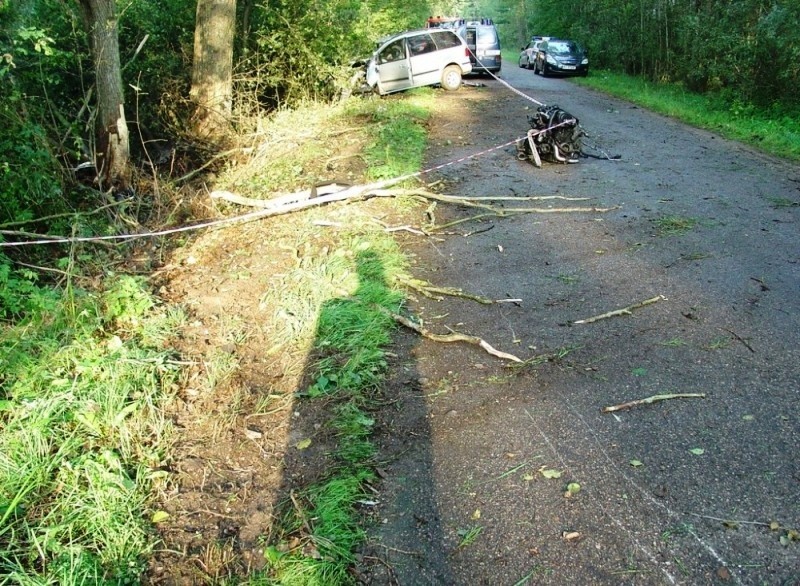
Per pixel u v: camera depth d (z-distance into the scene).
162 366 4.39
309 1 14.29
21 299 5.25
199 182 9.93
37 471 3.37
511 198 7.84
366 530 3.08
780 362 4.19
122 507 3.23
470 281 5.71
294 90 14.55
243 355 4.71
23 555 2.95
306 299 5.32
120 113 9.05
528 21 43.88
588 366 4.29
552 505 3.14
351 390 4.14
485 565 2.85
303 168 9.67
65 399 3.89
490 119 13.54
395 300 5.30
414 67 17.12
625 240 6.47
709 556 2.80
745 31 14.41
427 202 7.89
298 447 3.70
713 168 9.33
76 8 10.70
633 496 3.16
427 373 4.35
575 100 16.91
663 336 4.60
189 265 6.50
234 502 3.34
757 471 3.26
